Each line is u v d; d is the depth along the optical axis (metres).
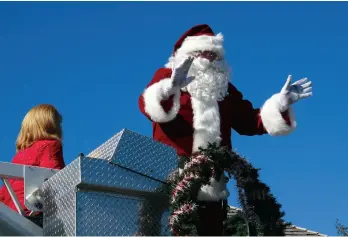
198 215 4.50
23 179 4.61
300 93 5.41
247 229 4.72
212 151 4.70
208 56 5.52
